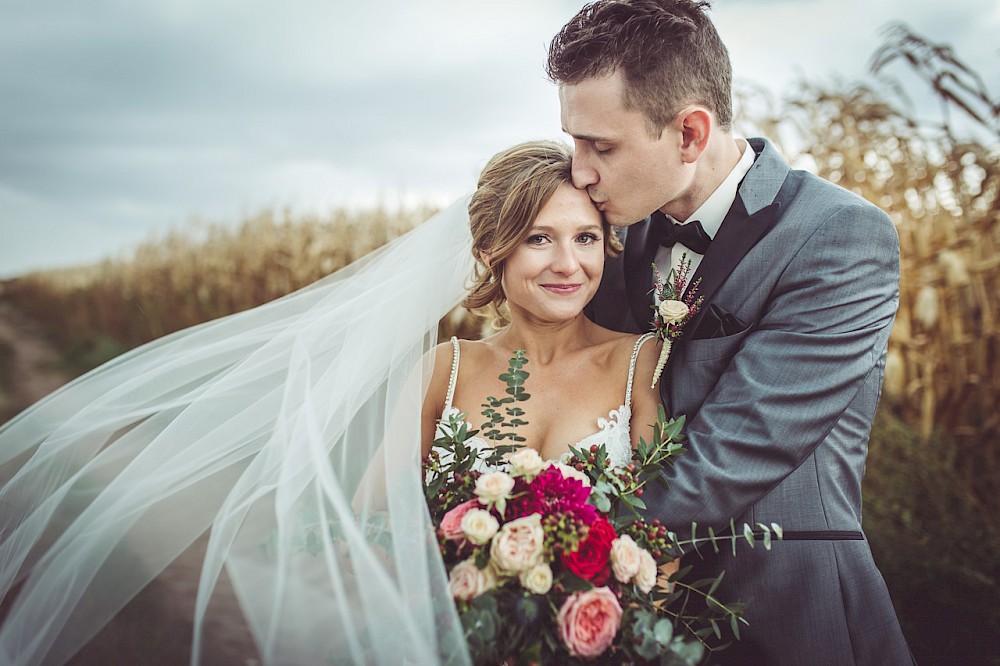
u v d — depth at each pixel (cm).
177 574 167
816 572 178
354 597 133
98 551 155
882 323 187
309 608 131
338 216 878
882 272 188
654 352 196
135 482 168
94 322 1627
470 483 163
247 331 206
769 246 191
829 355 179
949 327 411
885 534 301
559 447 182
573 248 181
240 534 148
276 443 164
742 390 179
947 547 290
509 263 184
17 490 177
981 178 422
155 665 140
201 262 1135
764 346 183
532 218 179
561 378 191
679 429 171
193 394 188
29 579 155
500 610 142
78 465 175
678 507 171
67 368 1228
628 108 179
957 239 415
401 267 191
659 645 142
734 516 173
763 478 173
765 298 190
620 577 146
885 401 418
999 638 257
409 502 152
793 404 176
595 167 183
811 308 183
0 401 856
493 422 169
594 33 181
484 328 235
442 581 139
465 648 131
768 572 179
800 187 199
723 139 197
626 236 224
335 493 147
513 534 144
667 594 165
